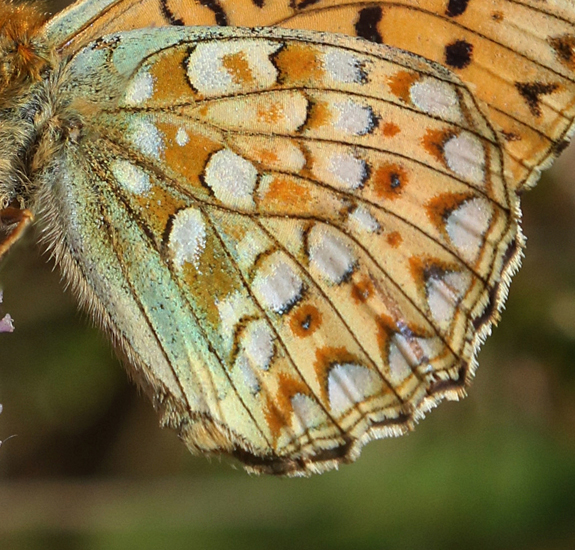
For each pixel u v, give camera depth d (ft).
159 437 0.66
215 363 0.59
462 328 0.59
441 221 0.59
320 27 0.60
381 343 0.59
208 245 0.59
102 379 0.66
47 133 0.59
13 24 0.59
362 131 0.59
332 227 0.59
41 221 0.59
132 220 0.59
